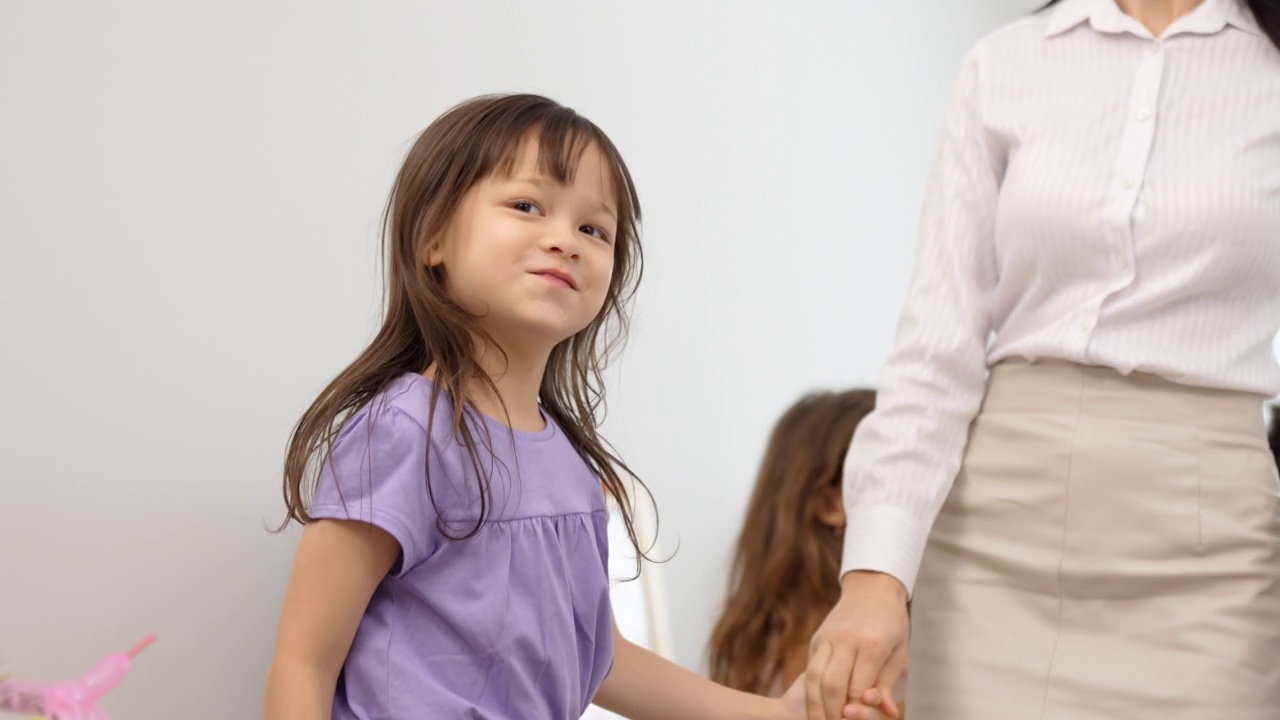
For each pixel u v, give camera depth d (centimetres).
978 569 139
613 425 200
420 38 169
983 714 134
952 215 146
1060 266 135
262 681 143
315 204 154
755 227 234
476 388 114
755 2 238
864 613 132
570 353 135
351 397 113
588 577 118
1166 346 130
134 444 134
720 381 223
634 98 208
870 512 139
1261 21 135
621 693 129
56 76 132
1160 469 129
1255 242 129
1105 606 132
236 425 144
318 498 106
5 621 123
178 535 137
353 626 105
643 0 211
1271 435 196
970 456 142
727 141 229
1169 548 129
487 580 108
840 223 257
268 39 151
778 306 238
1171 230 130
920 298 146
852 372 258
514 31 185
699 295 220
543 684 111
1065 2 145
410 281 114
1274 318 134
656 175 212
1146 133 133
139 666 132
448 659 106
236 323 145
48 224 130
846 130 262
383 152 163
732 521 223
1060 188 134
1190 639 127
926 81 289
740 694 132
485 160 113
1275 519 129
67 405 129
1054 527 134
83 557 129
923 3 291
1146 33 138
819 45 256
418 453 106
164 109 141
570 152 115
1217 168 130
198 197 143
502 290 111
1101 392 133
